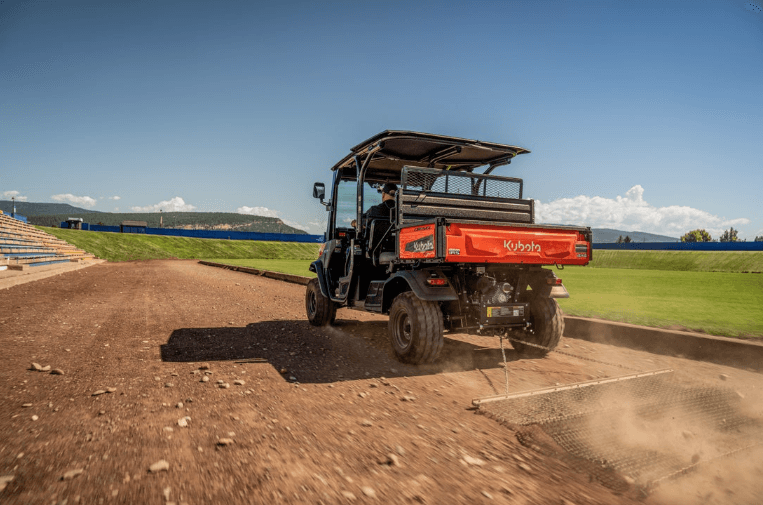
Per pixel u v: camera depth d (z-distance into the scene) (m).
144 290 13.27
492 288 4.93
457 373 4.59
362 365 4.84
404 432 2.96
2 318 7.49
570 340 6.54
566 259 4.95
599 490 2.24
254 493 2.10
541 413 3.31
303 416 3.22
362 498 2.09
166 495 2.06
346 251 6.77
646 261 54.59
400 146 5.85
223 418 3.13
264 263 39.06
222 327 7.07
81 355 4.98
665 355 5.50
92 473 2.27
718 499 2.19
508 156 6.17
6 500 1.99
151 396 3.60
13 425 2.93
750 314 7.41
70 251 34.88
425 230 4.48
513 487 2.24
